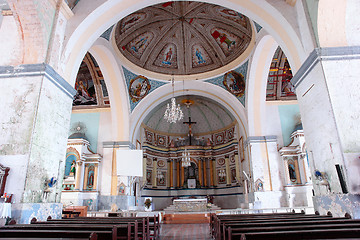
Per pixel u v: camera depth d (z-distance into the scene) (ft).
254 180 44.27
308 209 38.75
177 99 63.36
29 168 18.90
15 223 16.52
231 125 61.21
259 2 25.79
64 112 24.12
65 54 24.13
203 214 45.70
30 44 21.99
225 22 42.32
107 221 19.98
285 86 47.50
